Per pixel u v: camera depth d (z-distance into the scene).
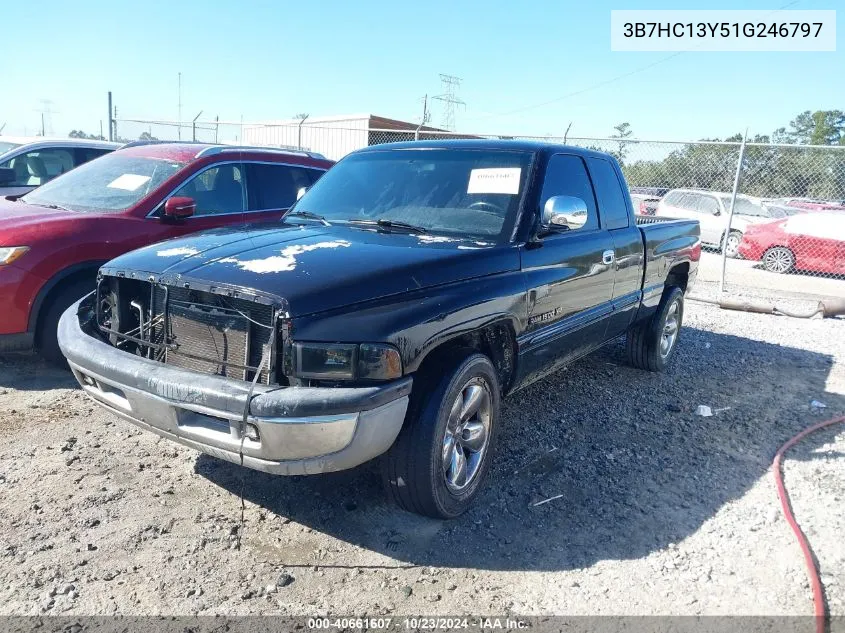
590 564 3.06
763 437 4.69
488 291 3.37
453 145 4.45
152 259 3.21
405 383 2.87
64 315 3.63
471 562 3.04
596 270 4.46
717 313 9.35
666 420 4.92
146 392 2.90
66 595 2.67
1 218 5.06
